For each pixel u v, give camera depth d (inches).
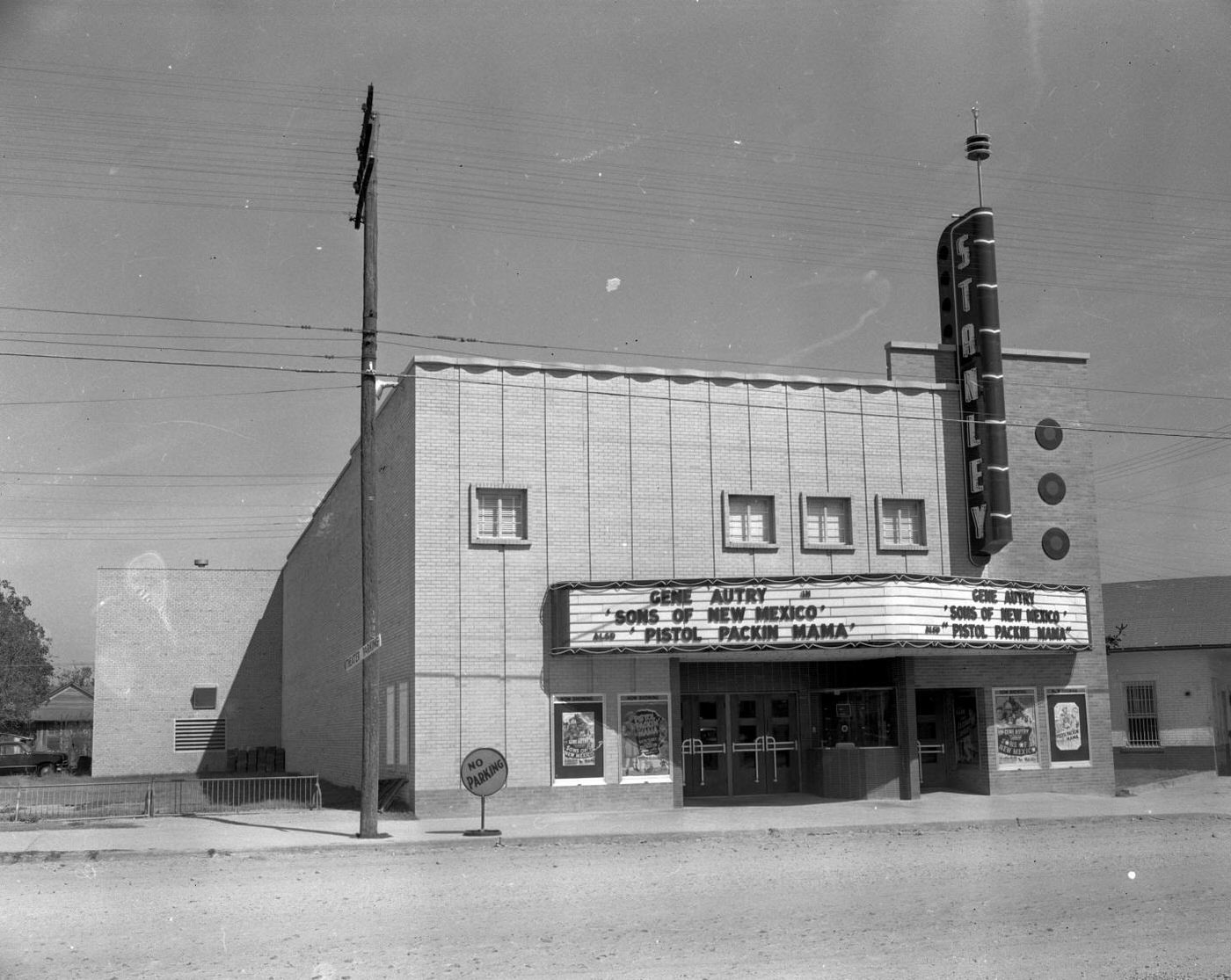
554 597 1013.8
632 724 1024.2
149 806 1031.0
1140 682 1446.9
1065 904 515.2
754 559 1074.7
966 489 1144.2
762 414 1095.6
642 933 456.4
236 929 477.4
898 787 1058.7
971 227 1161.4
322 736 1632.6
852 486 1111.0
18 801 1090.1
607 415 1055.6
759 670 1125.1
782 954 415.2
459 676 992.2
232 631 2206.0
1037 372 1189.7
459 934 459.2
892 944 430.0
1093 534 1179.3
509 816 974.4
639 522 1049.5
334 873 663.8
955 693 1162.6
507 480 1023.0
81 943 450.0
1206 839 789.2
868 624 986.7
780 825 873.5
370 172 904.9
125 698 2145.7
